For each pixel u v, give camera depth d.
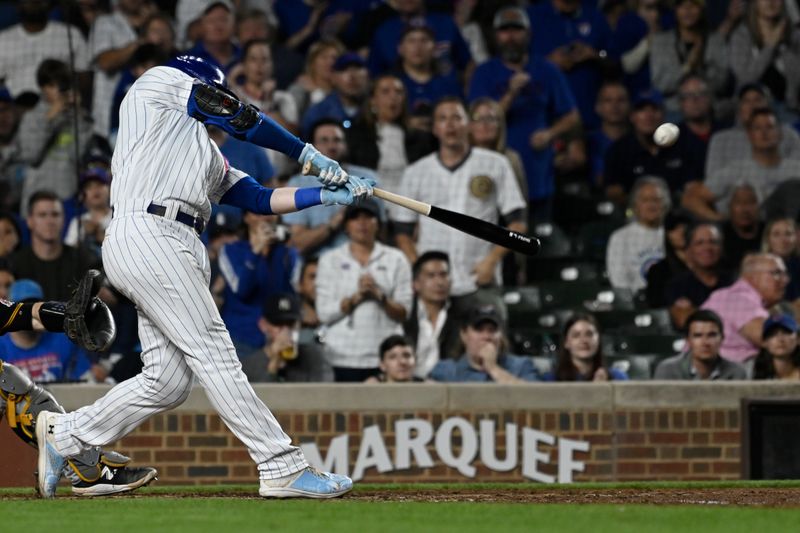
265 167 35.25
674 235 36.31
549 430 30.31
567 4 41.06
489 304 34.41
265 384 29.55
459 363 32.81
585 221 38.66
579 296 36.31
